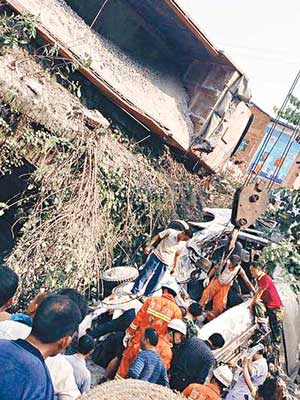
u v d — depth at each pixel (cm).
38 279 654
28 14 699
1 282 336
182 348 534
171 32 1038
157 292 670
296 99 700
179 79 1129
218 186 1141
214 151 1064
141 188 824
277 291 709
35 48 761
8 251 751
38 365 233
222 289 702
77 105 753
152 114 970
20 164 670
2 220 791
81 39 901
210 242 769
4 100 630
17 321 351
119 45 1033
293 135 685
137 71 1023
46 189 672
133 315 607
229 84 1056
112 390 265
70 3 959
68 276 671
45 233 655
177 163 1017
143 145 964
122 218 794
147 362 462
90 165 701
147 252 681
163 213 882
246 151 2188
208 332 617
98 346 602
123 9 1001
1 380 221
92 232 690
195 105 1086
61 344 248
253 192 561
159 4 927
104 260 744
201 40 993
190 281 739
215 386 449
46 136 671
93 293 718
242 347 650
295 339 745
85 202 687
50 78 757
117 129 909
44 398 229
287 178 2077
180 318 550
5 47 677
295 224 755
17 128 648
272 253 656
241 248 759
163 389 276
